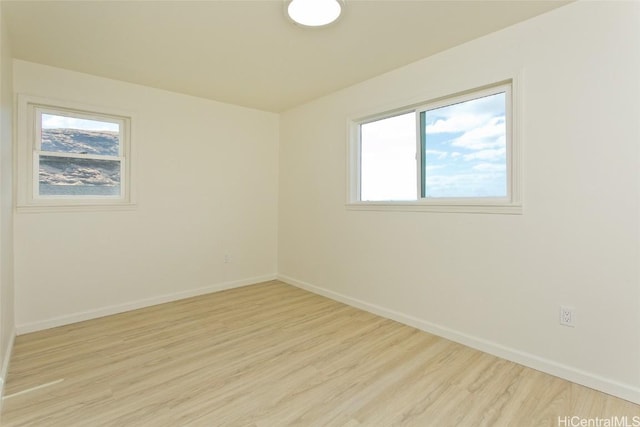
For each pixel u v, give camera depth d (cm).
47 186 283
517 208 213
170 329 271
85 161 302
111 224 311
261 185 422
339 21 210
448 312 253
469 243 240
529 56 208
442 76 253
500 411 166
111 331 267
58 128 289
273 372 203
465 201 244
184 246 358
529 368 208
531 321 209
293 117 408
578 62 189
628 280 175
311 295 370
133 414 162
